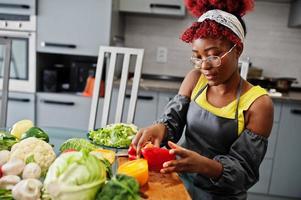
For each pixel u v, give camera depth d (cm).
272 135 214
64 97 224
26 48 221
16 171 62
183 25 259
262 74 259
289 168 217
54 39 221
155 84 228
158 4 229
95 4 214
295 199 221
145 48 265
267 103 93
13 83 224
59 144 102
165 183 75
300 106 208
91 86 223
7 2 215
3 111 143
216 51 84
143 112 220
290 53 256
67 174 54
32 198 55
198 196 96
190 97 111
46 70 228
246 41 256
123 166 73
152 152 79
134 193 57
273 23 251
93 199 56
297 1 229
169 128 105
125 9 232
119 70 233
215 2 91
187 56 263
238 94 98
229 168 84
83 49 222
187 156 78
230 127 95
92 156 59
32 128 89
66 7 215
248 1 92
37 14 217
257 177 92
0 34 220
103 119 147
